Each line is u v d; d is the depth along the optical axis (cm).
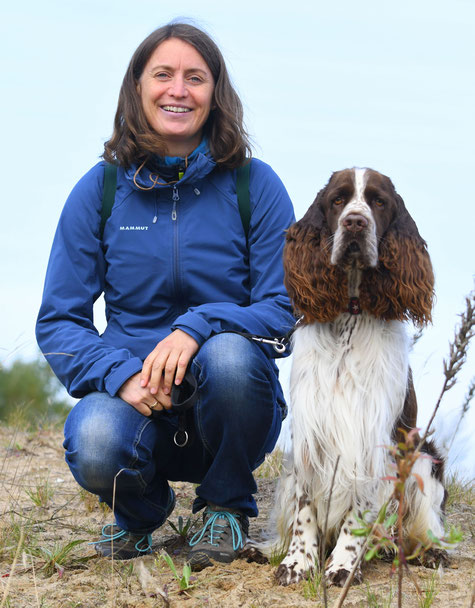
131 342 358
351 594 294
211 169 362
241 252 370
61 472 565
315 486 333
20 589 305
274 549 347
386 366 335
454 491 486
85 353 342
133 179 359
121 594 298
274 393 353
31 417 817
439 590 300
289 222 374
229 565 337
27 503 461
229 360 328
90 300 367
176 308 365
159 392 331
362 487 325
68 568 338
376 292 341
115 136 375
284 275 363
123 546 357
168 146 379
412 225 356
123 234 362
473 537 395
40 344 359
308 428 334
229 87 379
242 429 332
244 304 372
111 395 334
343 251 331
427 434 223
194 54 371
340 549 321
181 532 378
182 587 298
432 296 354
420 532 346
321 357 340
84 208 366
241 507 349
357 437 327
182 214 363
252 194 371
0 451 636
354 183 346
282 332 355
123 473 330
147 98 369
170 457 366
